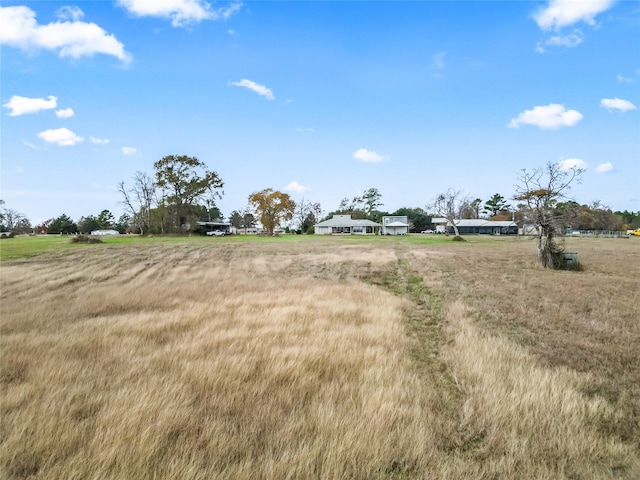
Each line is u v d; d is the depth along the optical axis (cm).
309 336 626
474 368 478
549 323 705
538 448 313
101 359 508
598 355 526
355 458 298
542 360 506
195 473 277
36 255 2262
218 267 1850
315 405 376
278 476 275
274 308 848
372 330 667
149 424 333
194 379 437
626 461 299
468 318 754
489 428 344
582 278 1312
